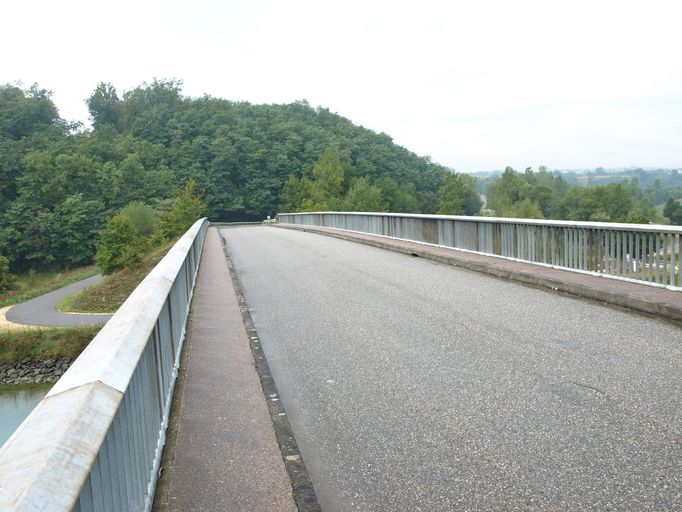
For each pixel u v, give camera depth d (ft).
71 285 238.68
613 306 32.71
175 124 567.18
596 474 13.71
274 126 584.81
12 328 129.80
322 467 14.70
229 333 27.99
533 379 20.77
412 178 640.99
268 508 11.84
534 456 14.78
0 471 5.38
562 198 578.66
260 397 18.71
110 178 411.13
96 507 6.42
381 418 17.79
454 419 17.43
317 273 51.11
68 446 5.94
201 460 13.98
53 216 352.49
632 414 17.30
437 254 56.39
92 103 636.48
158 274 18.80
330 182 491.72
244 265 59.67
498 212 541.75
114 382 8.21
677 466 13.97
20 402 91.81
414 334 27.94
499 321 29.99
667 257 33.73
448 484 13.53
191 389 19.16
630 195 545.44
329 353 25.31
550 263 44.50
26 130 508.94
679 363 22.13
